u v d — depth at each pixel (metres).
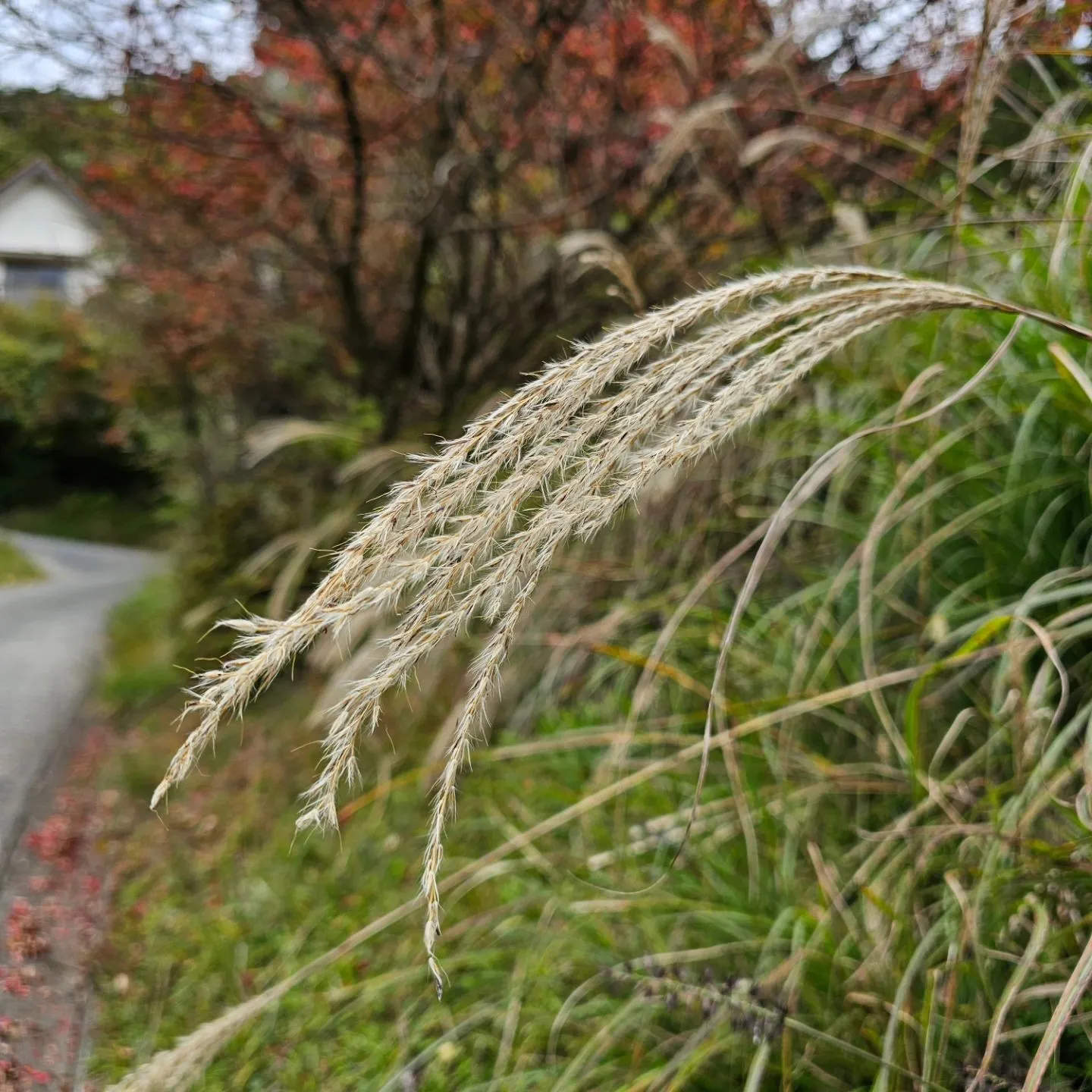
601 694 3.41
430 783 3.37
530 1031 2.17
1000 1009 1.35
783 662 2.52
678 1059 1.73
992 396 2.22
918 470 2.02
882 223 3.75
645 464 0.94
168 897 3.19
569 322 5.01
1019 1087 1.37
